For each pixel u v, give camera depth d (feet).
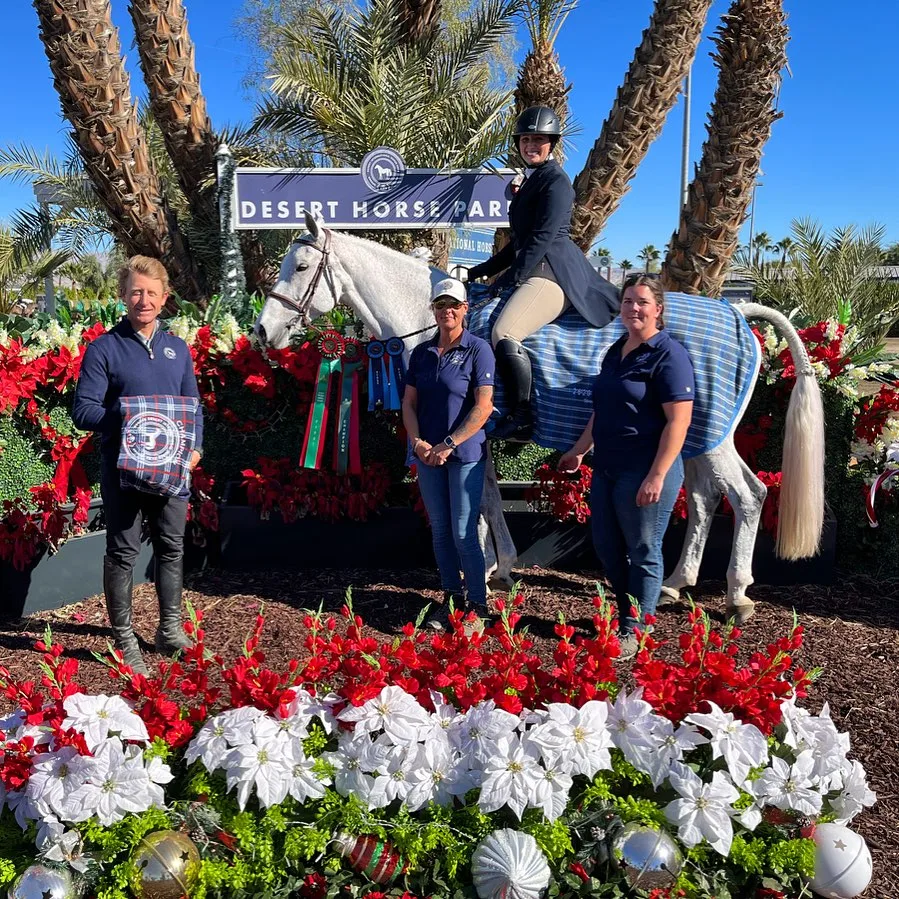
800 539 13.52
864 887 6.81
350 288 15.03
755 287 37.11
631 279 11.36
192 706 7.61
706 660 7.07
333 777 6.80
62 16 22.93
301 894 6.57
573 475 16.17
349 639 7.37
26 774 6.62
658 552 12.17
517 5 29.96
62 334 15.80
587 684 6.98
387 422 16.85
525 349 13.61
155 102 26.48
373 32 29.17
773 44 21.98
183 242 27.25
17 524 14.14
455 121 29.35
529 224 13.88
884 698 11.38
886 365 16.05
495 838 6.34
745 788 6.70
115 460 11.68
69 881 6.30
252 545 16.55
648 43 24.73
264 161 31.09
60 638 13.33
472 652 7.22
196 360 16.62
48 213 35.40
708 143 23.20
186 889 6.28
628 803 6.68
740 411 13.07
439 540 13.25
